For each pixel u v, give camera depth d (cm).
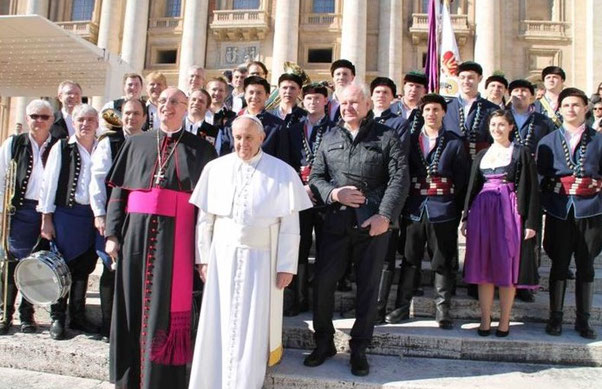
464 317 579
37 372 488
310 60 3120
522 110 680
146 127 659
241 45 3073
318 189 464
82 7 3328
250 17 3016
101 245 525
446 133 568
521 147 527
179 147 451
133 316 425
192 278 442
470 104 672
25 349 496
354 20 2777
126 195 461
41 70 1809
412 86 690
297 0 2936
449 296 543
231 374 389
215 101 698
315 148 580
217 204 421
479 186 546
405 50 2989
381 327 536
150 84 677
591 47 2836
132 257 428
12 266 548
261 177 423
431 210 541
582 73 2883
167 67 3117
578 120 545
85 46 1522
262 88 602
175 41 3147
